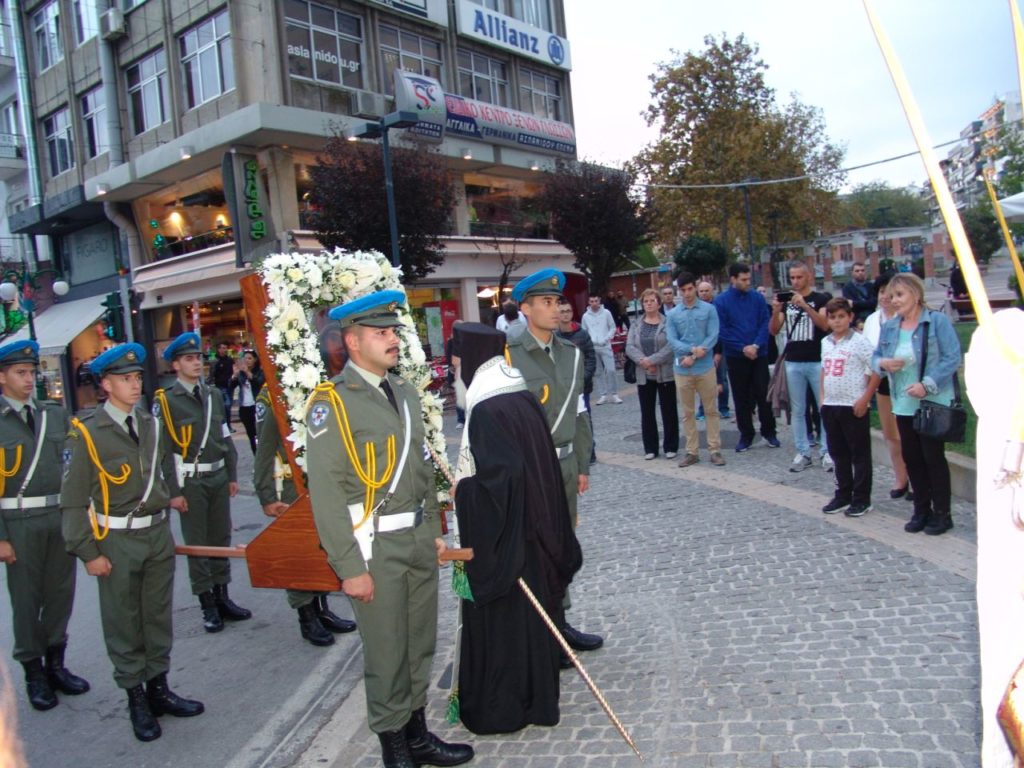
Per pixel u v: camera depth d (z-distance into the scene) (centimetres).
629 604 514
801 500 695
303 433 424
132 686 436
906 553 537
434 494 390
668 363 915
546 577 379
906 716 343
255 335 457
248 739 425
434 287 2370
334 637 564
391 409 362
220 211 2133
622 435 1130
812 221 3334
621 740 359
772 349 1013
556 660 377
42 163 2662
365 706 443
